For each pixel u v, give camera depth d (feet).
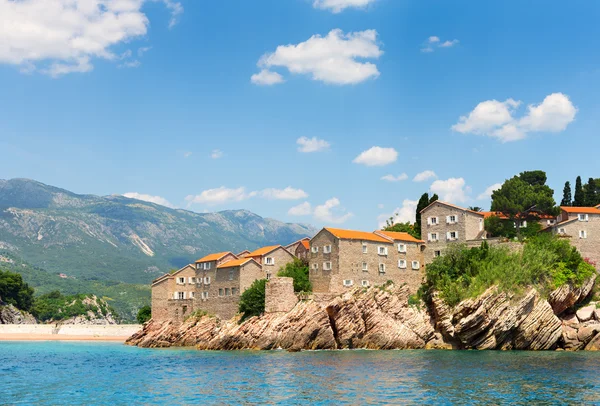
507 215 536.42
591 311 449.06
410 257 531.50
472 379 286.25
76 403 246.68
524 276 440.45
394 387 266.57
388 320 476.13
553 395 246.27
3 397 262.88
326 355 410.31
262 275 551.18
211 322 549.54
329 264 498.69
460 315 438.40
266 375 308.60
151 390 273.33
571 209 507.30
